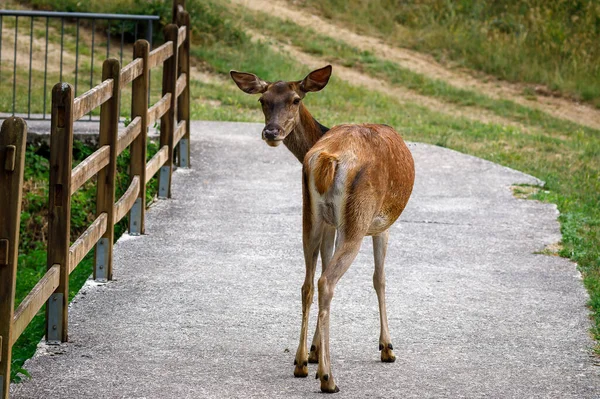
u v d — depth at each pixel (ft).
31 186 63.93
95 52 112.16
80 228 61.36
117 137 43.21
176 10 66.59
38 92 92.79
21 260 57.16
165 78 58.70
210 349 35.70
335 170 31.14
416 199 61.16
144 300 41.11
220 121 86.84
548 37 131.44
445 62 128.77
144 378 32.73
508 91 120.26
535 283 44.88
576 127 105.60
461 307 41.27
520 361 35.19
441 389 32.32
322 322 31.12
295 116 38.78
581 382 33.27
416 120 97.76
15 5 120.88
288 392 31.73
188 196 60.03
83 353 34.96
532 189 64.95
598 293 43.04
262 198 60.29
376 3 143.54
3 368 28.86
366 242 51.19
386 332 34.86
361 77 119.03
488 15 140.05
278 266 46.65
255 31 128.88
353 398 31.32
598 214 59.72
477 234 53.36
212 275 44.91
